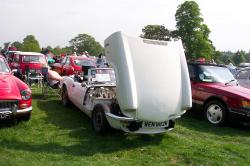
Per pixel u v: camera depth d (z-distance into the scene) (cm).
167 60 657
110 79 834
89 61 1658
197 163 573
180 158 595
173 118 661
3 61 856
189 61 1005
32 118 793
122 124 641
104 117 680
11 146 596
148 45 649
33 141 634
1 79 740
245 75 1174
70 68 1595
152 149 628
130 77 615
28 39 7050
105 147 628
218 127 855
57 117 830
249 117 811
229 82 947
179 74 669
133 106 606
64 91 969
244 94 841
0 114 673
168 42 680
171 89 648
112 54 648
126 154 596
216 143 700
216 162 579
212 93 882
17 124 732
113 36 645
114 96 732
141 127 639
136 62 629
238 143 725
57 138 662
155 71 637
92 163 537
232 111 836
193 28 5369
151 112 628
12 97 689
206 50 5294
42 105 965
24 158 539
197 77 945
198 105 921
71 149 604
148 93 625
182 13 5431
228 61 2356
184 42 5394
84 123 788
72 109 935
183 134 764
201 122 897
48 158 549
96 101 724
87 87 787
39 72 1359
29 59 1614
